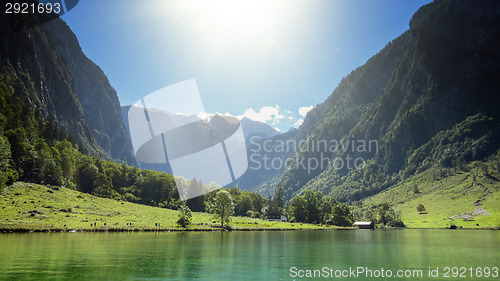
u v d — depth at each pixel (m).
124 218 109.38
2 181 96.00
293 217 174.50
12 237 55.25
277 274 28.56
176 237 68.31
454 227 169.12
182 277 26.09
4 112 145.62
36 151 136.00
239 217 171.50
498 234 108.00
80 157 179.38
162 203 159.88
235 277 26.78
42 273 25.73
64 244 46.06
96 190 156.38
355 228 165.88
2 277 24.09
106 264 30.53
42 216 86.81
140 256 36.56
